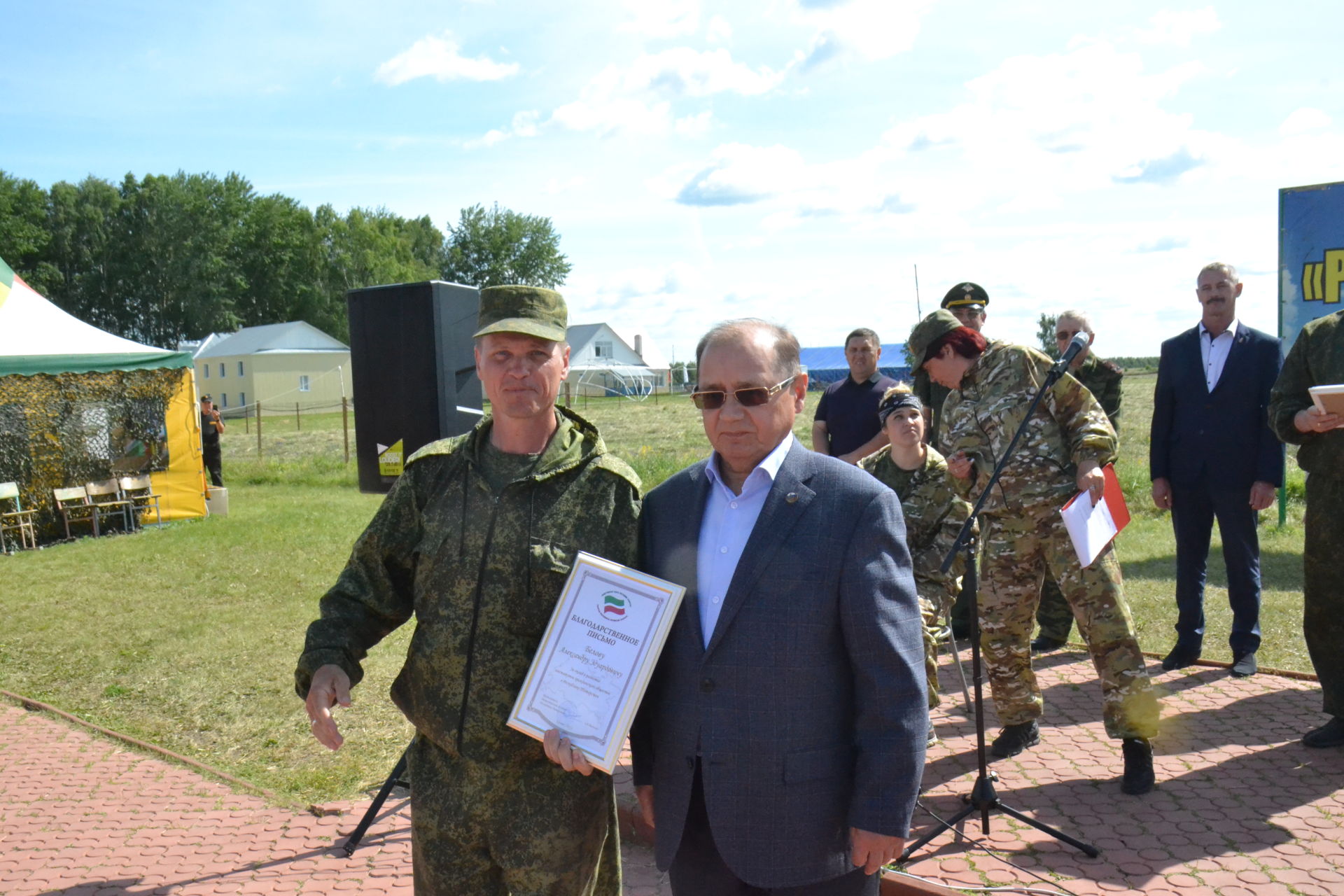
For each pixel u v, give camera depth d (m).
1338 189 8.05
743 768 1.99
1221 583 7.40
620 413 39.81
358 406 5.60
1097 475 3.81
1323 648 4.34
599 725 2.03
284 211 77.25
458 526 2.27
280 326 58.88
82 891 3.66
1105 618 3.93
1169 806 3.81
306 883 3.66
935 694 4.28
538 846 2.18
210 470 17.70
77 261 70.50
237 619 7.89
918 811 3.85
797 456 2.13
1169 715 4.80
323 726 2.14
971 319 6.02
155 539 12.27
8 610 8.46
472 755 2.19
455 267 86.19
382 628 2.40
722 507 2.16
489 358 2.30
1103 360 5.94
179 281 71.19
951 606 4.45
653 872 3.67
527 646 2.23
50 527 12.95
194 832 4.14
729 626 2.01
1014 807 3.87
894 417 4.17
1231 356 5.41
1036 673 5.66
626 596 2.09
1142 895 3.17
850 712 2.05
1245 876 3.27
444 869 2.24
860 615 1.96
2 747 5.27
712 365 2.10
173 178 71.94
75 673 6.60
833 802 2.00
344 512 14.42
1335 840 3.48
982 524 4.25
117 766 4.95
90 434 13.33
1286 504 9.62
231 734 5.37
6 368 12.39
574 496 2.29
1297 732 4.53
